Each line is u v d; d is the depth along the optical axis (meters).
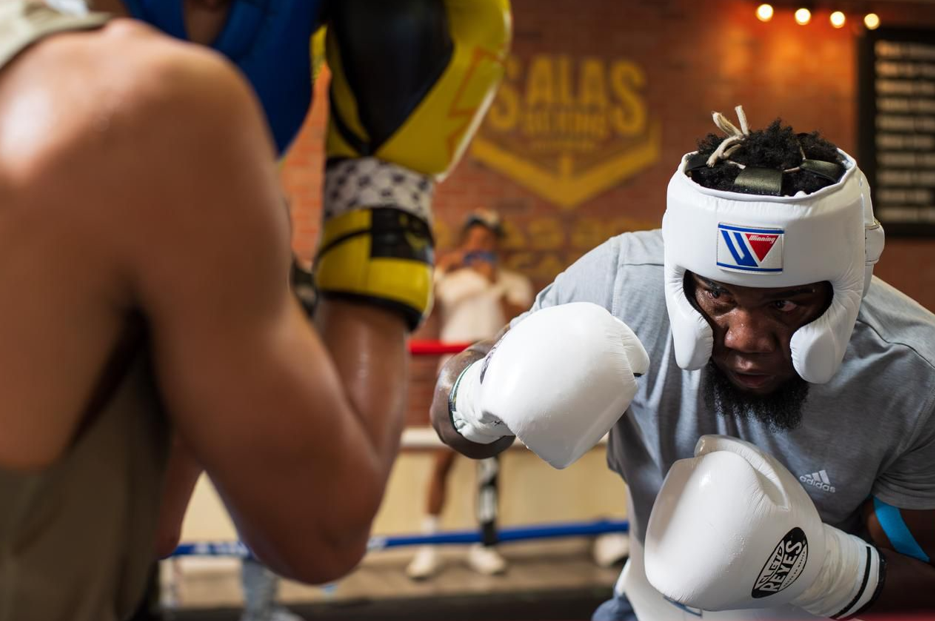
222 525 4.27
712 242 0.95
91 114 0.55
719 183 0.98
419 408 4.66
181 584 4.13
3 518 0.58
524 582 4.15
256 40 0.70
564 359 0.96
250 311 0.59
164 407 0.64
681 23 5.10
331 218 0.78
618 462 1.38
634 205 5.08
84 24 0.59
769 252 0.93
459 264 4.43
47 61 0.57
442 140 0.77
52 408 0.57
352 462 0.65
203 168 0.56
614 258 1.26
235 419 0.60
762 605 1.09
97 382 0.60
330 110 0.80
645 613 1.33
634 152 5.07
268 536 0.66
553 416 0.94
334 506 0.65
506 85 4.93
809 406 1.14
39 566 0.59
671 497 1.07
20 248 0.55
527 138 4.95
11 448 0.57
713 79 5.15
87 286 0.56
